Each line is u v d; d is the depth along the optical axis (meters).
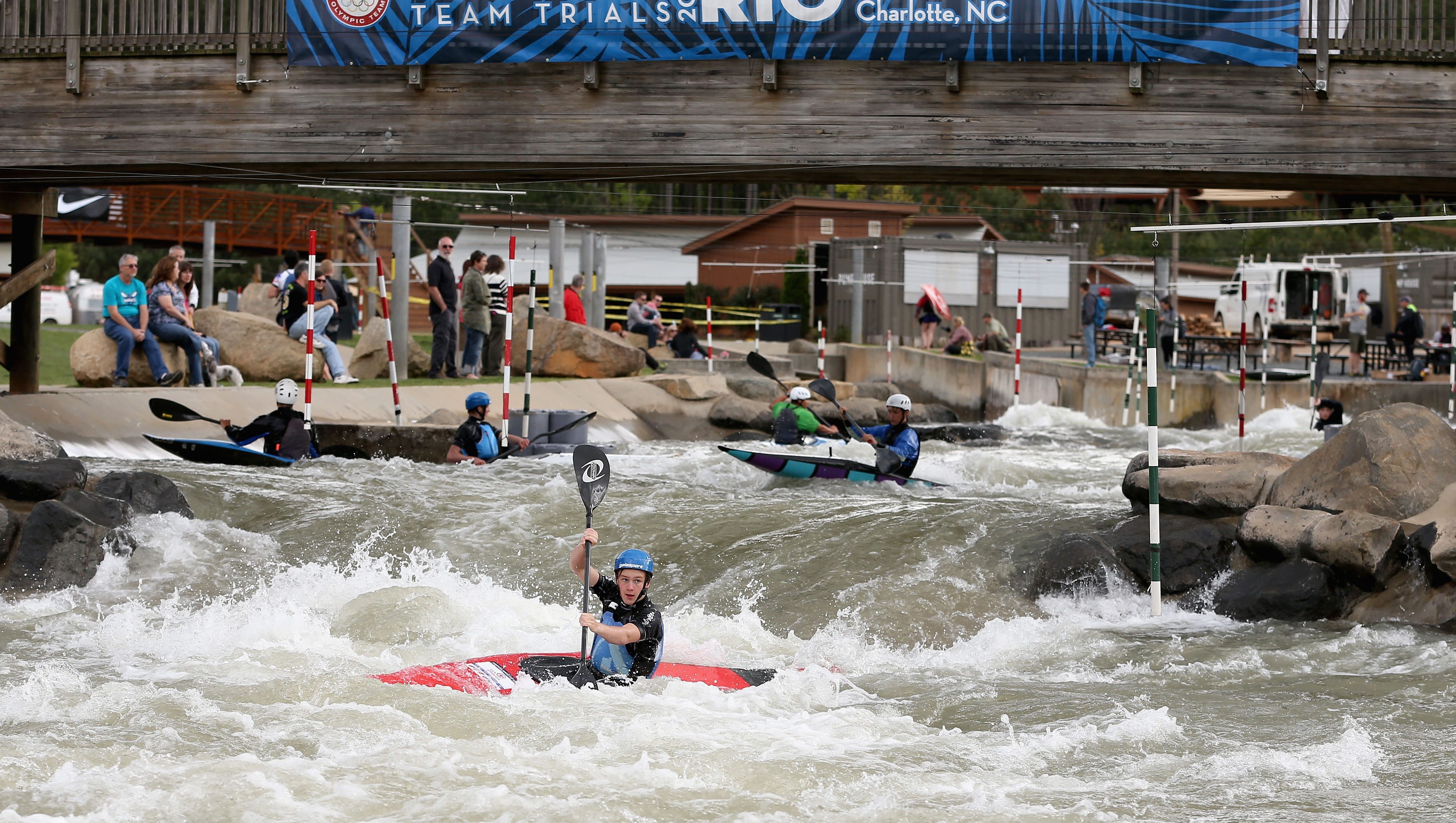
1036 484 37.22
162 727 15.10
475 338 52.41
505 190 38.94
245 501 29.20
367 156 32.66
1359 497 22.69
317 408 41.31
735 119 31.67
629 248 108.81
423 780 13.46
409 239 51.94
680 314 100.62
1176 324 72.75
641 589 18.08
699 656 20.36
